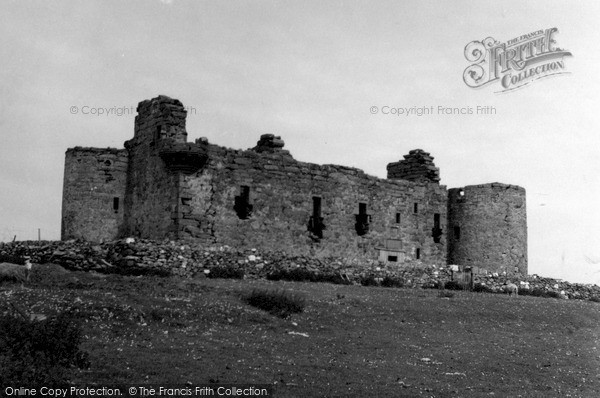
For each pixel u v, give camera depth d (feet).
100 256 114.01
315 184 146.92
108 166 144.87
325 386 60.90
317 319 89.56
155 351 66.85
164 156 128.98
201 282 105.70
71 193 143.43
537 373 73.61
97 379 57.16
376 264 146.72
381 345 79.82
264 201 138.72
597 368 78.23
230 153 135.03
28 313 72.64
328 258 140.67
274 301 92.07
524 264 166.91
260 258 125.39
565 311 115.85
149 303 84.02
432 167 171.94
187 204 128.16
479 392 64.08
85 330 71.20
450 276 145.89
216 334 76.07
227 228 132.98
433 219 167.63
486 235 164.96
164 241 121.49
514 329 98.32
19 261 107.76
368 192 155.94
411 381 65.36
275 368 65.10
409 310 101.19
